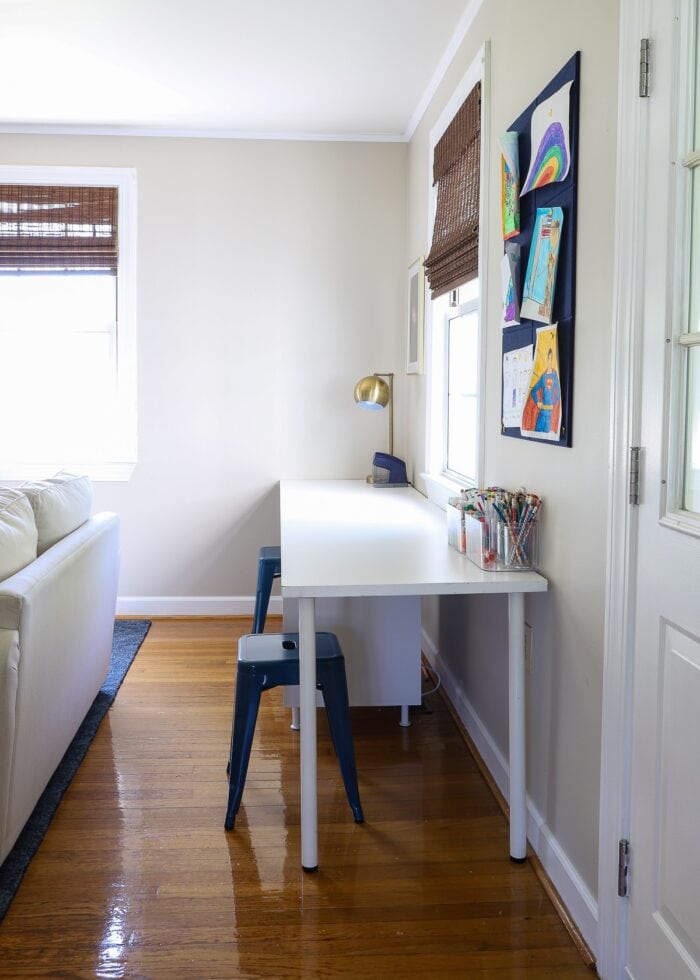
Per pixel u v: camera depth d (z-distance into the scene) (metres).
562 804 2.19
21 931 2.05
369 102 4.11
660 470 1.63
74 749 3.05
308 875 2.29
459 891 2.22
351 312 4.70
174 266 4.62
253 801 2.71
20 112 4.28
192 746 3.12
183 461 4.72
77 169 4.55
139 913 2.12
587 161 1.98
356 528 3.03
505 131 2.68
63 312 4.66
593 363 1.95
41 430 4.71
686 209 1.57
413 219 4.43
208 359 4.68
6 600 2.20
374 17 3.18
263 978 1.90
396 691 3.21
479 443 2.99
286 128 4.52
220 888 2.23
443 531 2.97
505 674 2.72
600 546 1.92
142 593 4.79
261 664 2.52
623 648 1.78
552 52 2.23
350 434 4.75
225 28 3.27
